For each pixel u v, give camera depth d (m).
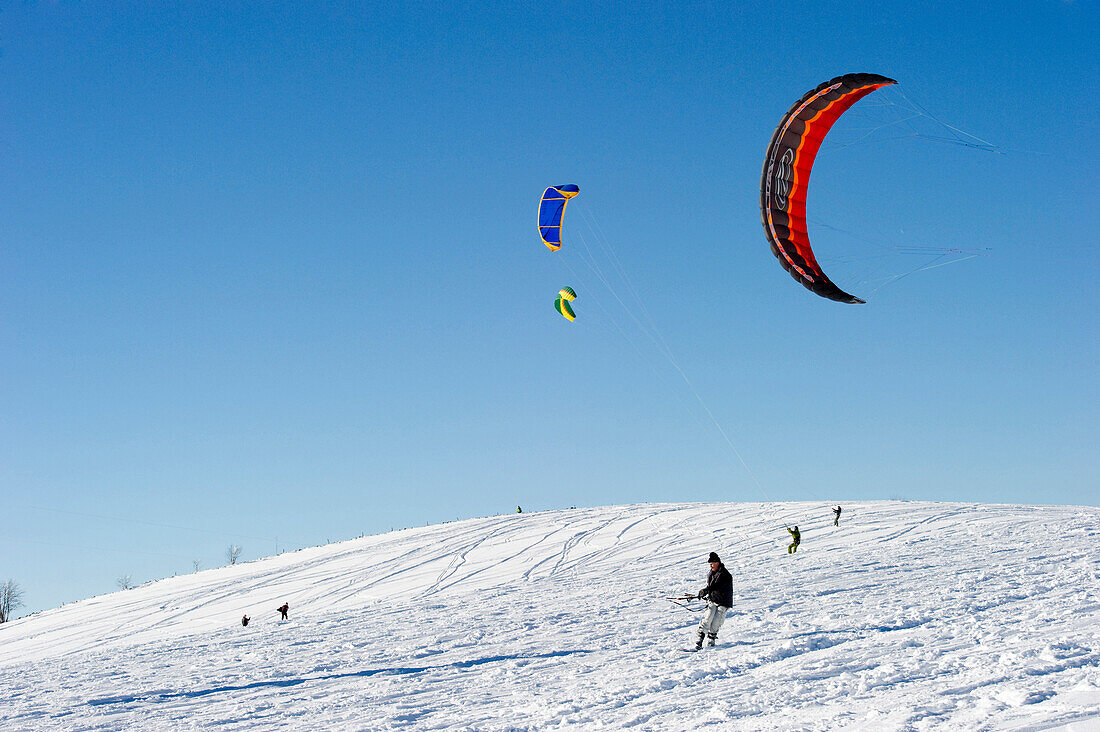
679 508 50.38
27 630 41.88
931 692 7.88
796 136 17.84
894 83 15.87
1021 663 8.77
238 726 10.08
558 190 24.75
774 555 30.91
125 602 44.44
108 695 13.09
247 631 23.20
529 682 11.43
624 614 18.39
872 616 14.35
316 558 47.75
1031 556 22.45
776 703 8.40
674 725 8.05
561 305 29.31
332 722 9.88
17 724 11.22
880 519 38.66
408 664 14.14
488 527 49.38
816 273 17.22
